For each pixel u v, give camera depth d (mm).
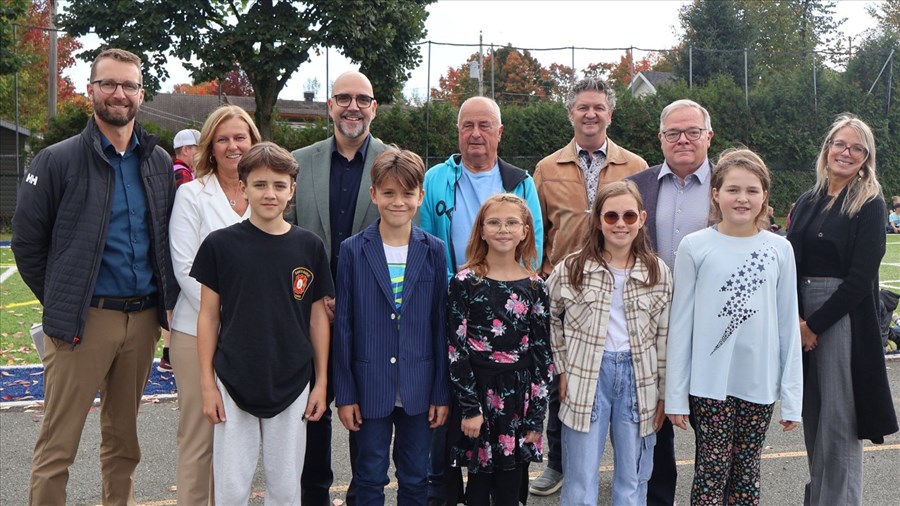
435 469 3979
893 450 4984
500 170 4191
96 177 3422
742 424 3402
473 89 33312
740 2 41250
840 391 3518
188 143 8156
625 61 38938
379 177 3410
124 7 21781
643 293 3471
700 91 28516
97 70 3385
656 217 3992
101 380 3510
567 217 4523
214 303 3217
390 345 3406
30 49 38250
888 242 20422
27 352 7543
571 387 3445
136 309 3555
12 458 4723
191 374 3469
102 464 3801
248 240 3215
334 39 23141
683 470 4656
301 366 3250
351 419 3398
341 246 3508
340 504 4195
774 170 28578
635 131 27500
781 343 3400
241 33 22281
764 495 4293
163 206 3617
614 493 3490
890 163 29031
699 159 3912
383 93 25578
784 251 3387
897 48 29203
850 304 3420
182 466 3461
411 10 25141
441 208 4090
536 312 3412
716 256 3377
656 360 3494
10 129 25172
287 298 3211
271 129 24672
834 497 3582
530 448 3408
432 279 3473
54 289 3348
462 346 3359
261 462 4738
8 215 24266
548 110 27016
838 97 28641
